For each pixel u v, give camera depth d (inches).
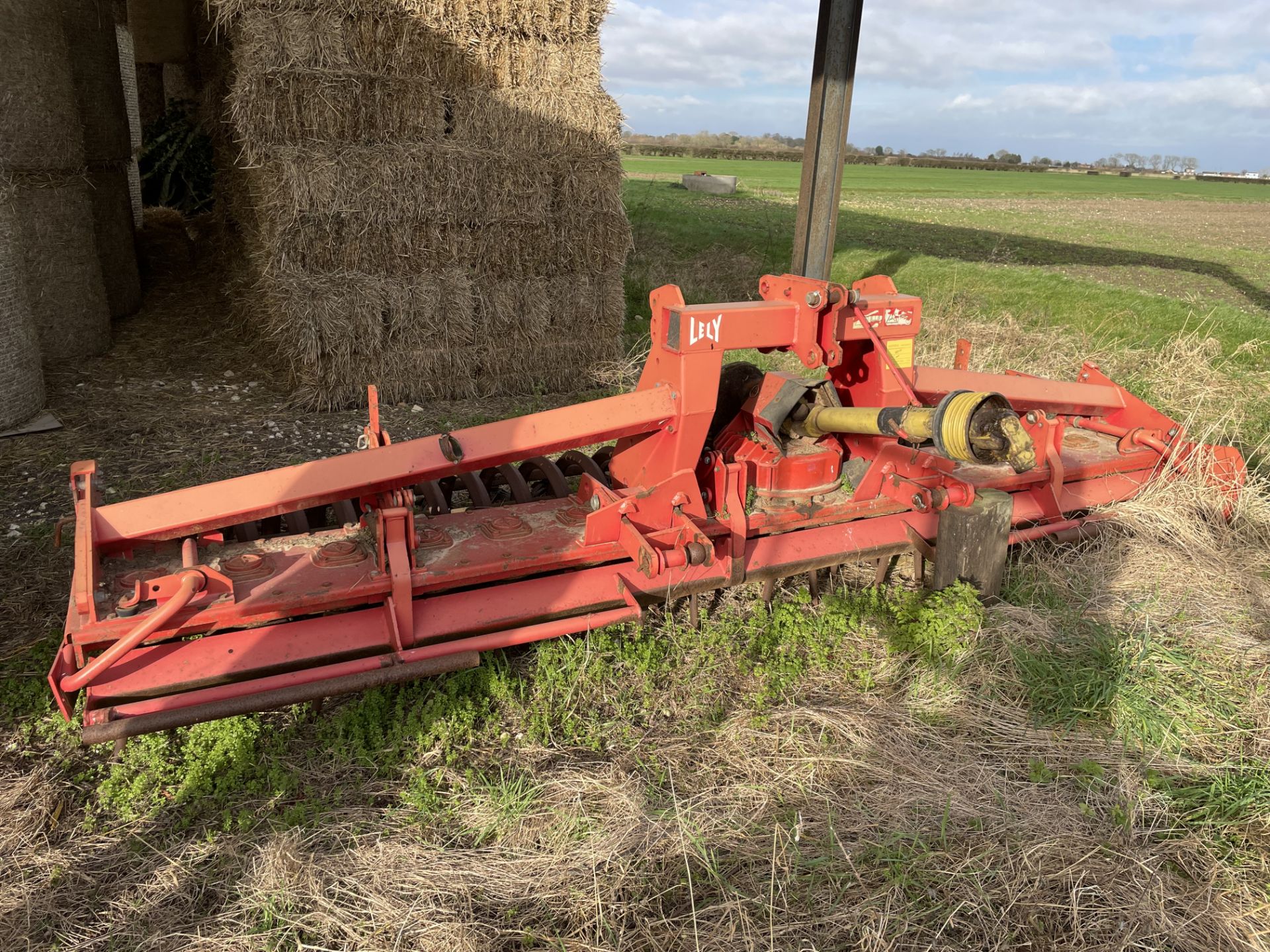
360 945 97.6
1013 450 116.7
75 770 123.3
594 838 113.6
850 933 101.3
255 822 115.3
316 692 118.4
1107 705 144.6
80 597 112.6
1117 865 112.0
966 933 102.0
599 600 144.9
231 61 326.6
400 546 129.6
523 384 317.4
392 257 280.4
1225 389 306.7
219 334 361.1
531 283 305.9
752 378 174.9
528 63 283.7
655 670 149.6
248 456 240.2
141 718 110.0
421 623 132.6
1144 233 1011.3
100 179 353.7
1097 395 211.2
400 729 129.8
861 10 323.6
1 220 233.9
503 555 140.7
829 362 155.6
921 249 710.5
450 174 276.7
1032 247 788.6
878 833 117.0
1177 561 189.9
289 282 265.9
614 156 308.0
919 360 332.5
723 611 167.6
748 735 135.5
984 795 124.4
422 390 299.1
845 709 142.3
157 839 112.5
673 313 145.2
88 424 255.0
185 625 119.3
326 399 283.0
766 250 609.3
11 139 275.9
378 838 112.4
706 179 1288.1
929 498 162.9
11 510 197.9
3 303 235.9
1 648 146.2
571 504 163.8
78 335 315.6
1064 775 129.0
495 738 133.4
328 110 257.1
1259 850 116.5
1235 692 150.1
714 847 113.6
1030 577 181.8
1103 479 206.1
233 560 131.9
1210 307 461.4
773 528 159.8
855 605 169.0
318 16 249.1
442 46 269.3
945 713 142.9
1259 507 209.5
